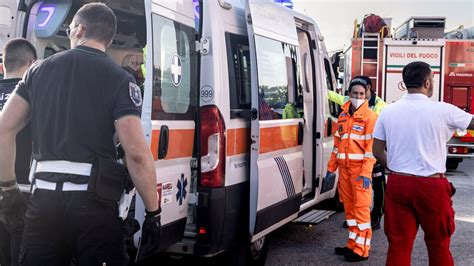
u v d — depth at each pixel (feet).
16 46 12.98
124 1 15.72
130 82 9.20
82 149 8.96
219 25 13.92
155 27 12.38
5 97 12.70
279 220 16.40
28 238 9.05
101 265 8.94
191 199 13.92
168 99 12.77
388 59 40.34
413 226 13.53
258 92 14.67
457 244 20.58
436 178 13.15
